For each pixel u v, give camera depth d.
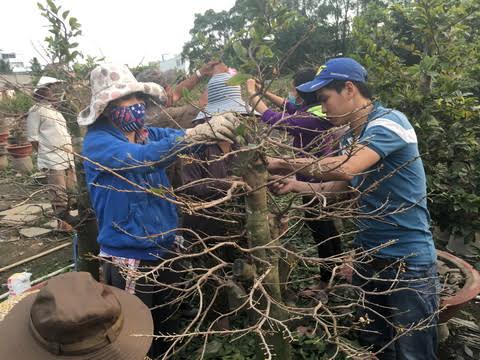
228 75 2.72
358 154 1.93
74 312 1.46
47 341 1.48
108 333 1.54
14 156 8.62
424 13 3.92
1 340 1.55
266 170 1.63
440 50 4.09
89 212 2.83
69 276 1.59
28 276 3.22
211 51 1.91
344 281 3.05
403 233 2.17
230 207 2.35
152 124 3.00
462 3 4.02
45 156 4.36
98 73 2.10
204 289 2.77
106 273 2.35
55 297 1.50
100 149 2.08
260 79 1.42
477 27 5.11
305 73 3.03
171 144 1.90
